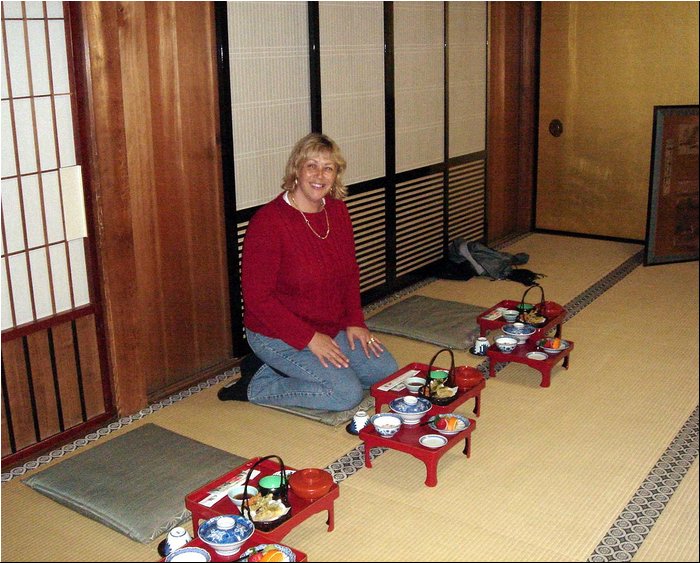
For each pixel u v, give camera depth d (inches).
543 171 247.0
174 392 137.7
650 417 125.6
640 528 96.9
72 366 121.6
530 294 189.0
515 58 237.1
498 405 130.3
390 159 184.4
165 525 96.7
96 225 120.3
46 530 98.0
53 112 112.9
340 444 118.6
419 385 122.1
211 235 142.7
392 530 97.0
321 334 124.9
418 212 198.4
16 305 112.8
